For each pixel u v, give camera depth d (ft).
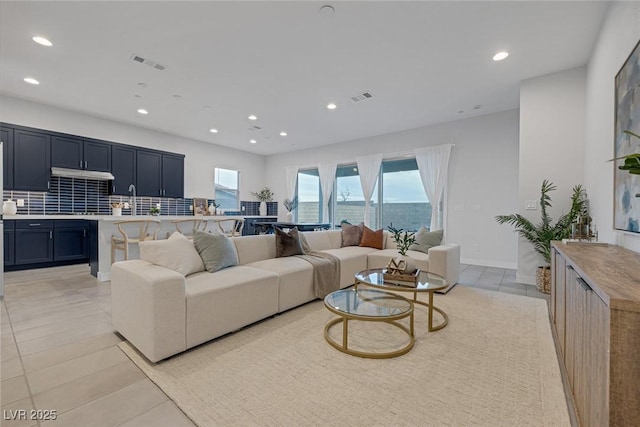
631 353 2.90
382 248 14.89
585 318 4.25
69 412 4.77
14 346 7.00
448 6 8.11
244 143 24.56
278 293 9.08
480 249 17.25
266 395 5.24
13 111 15.05
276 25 8.96
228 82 12.93
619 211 6.98
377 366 6.19
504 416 4.73
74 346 7.02
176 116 17.70
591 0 7.87
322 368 6.11
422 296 11.04
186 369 6.07
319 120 18.25
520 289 12.08
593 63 10.07
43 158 15.81
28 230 15.23
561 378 5.79
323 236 14.73
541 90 12.25
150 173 20.15
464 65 11.39
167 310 6.34
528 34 9.39
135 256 13.89
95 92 14.12
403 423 4.57
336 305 7.29
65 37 9.60
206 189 24.36
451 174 18.26
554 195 12.03
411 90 13.71
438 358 6.54
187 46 10.13
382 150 21.39
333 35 9.46
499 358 6.55
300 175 27.40
